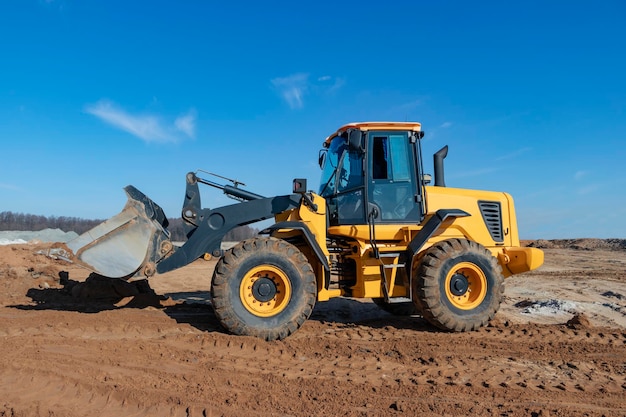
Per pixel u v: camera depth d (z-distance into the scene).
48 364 4.49
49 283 8.98
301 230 6.29
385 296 6.62
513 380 4.50
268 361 4.98
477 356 5.30
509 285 12.05
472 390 4.19
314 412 3.67
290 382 4.32
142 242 6.38
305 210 6.58
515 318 7.74
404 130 7.06
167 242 6.45
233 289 5.78
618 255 20.75
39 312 6.73
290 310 5.86
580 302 9.20
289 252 5.96
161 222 7.00
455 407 3.79
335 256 7.10
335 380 4.39
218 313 5.73
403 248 6.84
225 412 3.61
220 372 4.53
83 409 3.67
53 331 5.82
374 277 6.72
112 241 6.32
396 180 6.95
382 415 3.63
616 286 11.67
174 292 10.57
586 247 25.12
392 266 6.65
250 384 4.24
